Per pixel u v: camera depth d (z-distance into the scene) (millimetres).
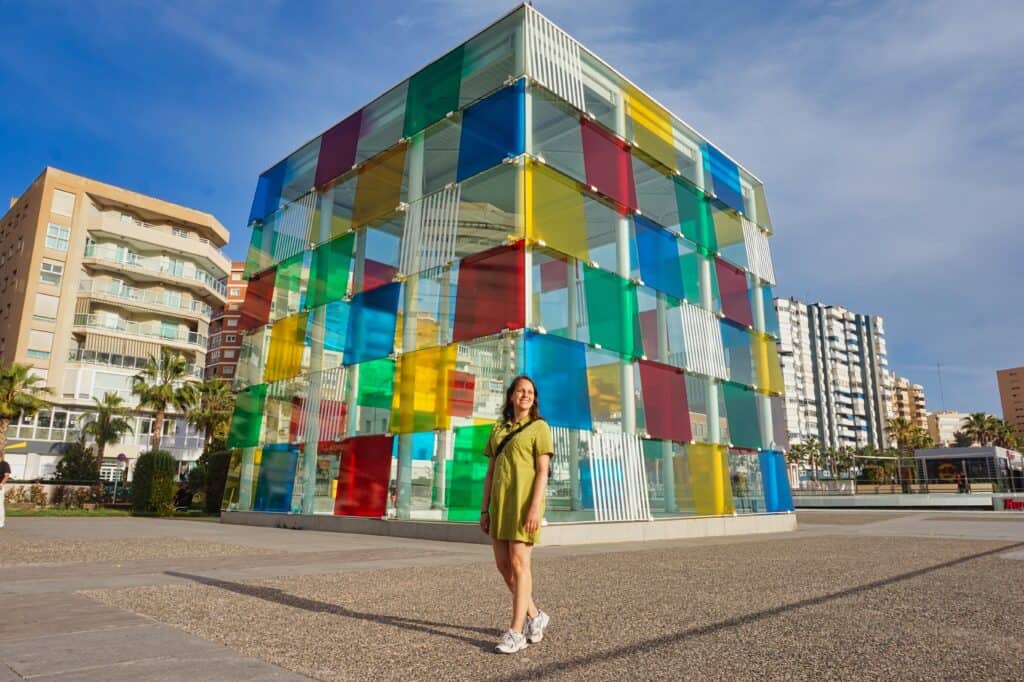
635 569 7723
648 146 16516
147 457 24328
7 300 51031
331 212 18156
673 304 16078
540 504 3854
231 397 48594
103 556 8531
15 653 3508
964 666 3340
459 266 13633
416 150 15594
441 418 13094
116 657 3443
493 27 14469
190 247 56625
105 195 52625
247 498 18234
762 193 21453
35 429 47562
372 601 5289
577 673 3240
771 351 19766
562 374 12492
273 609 4902
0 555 8359
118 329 52812
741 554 9672
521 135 12938
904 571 7367
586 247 13859
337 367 16312
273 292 19562
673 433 14820
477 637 4039
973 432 107375
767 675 3195
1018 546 10531
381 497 13992
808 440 115688
